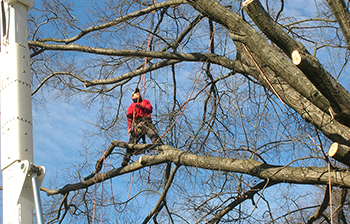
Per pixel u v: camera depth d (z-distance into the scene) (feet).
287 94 23.12
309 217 25.89
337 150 18.37
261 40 19.69
